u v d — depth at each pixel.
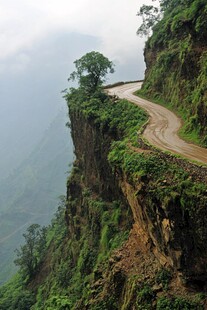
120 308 25.91
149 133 37.81
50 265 70.75
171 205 22.06
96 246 43.19
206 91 34.41
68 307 37.81
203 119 34.25
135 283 24.80
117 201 41.56
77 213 58.16
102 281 29.73
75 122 62.50
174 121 43.00
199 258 21.11
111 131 44.41
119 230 38.06
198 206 20.73
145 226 27.09
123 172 31.48
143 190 25.61
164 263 24.50
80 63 60.91
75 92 66.19
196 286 21.77
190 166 23.77
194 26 41.31
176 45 55.56
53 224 105.88
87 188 54.34
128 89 71.88
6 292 79.06
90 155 54.06
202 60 39.38
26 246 80.06
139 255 28.14
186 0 55.88
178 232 21.91
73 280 46.06
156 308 22.02
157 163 26.81
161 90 57.22
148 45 70.81
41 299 58.69
